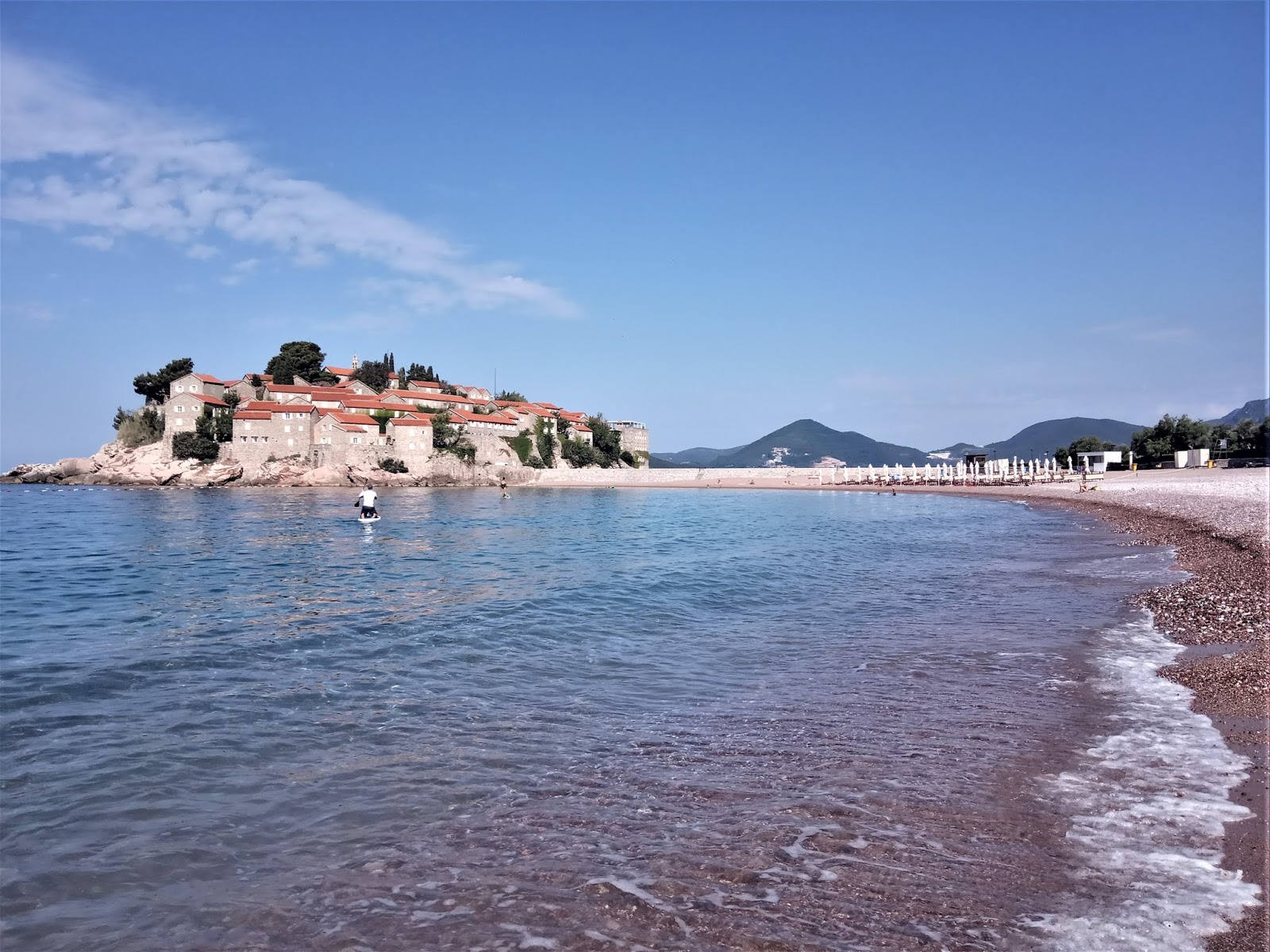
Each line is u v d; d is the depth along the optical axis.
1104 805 9.34
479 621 21.78
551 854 8.42
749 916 7.20
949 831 8.81
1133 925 6.95
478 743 11.90
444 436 165.38
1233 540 33.41
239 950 6.80
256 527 63.47
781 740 11.91
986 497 99.44
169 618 22.56
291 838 8.87
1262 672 14.23
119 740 12.05
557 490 158.38
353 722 12.96
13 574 33.41
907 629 20.48
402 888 7.78
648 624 21.58
